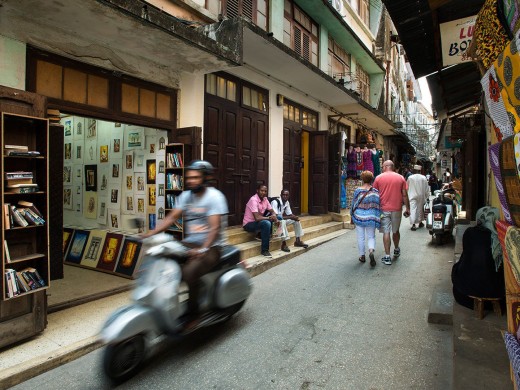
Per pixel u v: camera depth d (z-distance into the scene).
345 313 4.26
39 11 3.76
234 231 6.89
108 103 4.77
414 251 7.45
